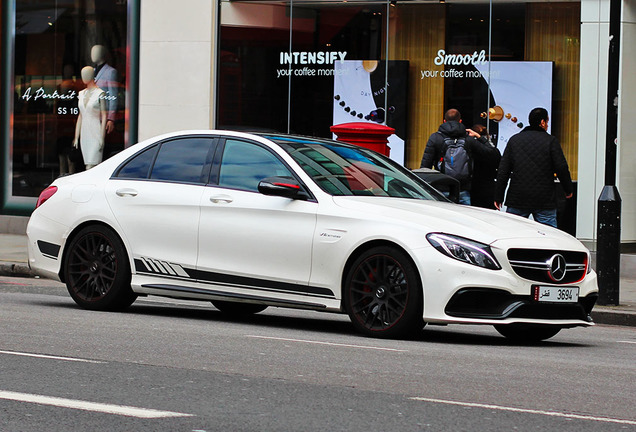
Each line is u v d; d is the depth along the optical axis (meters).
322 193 10.84
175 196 11.57
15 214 23.03
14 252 19.27
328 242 10.59
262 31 21.25
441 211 10.75
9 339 9.43
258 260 10.98
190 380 7.68
